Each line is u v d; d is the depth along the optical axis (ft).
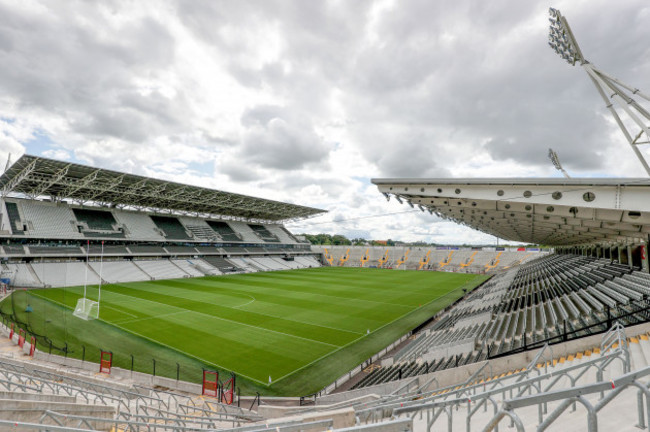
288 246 311.27
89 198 195.11
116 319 95.61
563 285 83.92
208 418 36.01
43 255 158.81
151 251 204.13
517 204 54.34
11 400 24.56
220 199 215.72
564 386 25.77
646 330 33.73
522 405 9.36
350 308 117.29
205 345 76.54
